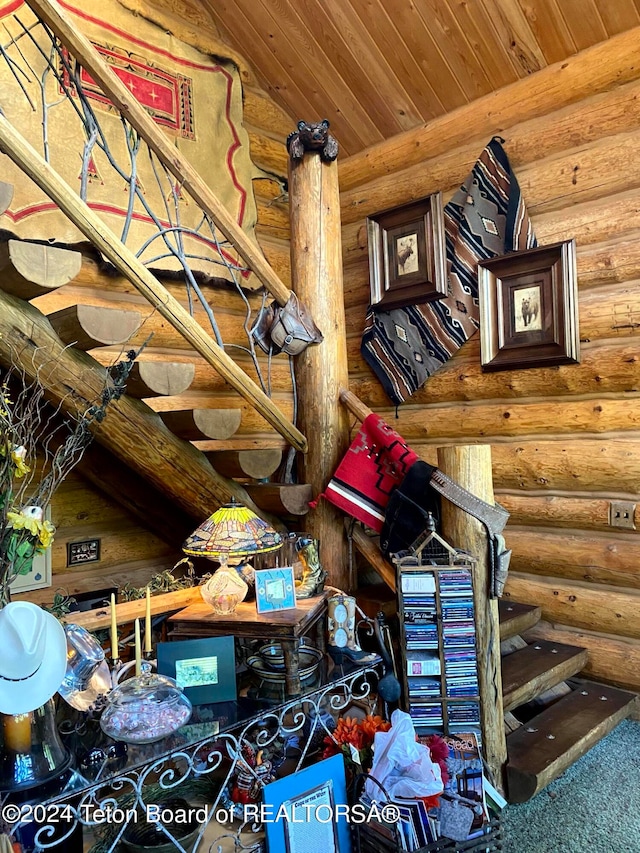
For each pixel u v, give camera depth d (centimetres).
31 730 130
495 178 309
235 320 350
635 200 270
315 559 209
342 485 240
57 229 269
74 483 296
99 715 152
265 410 239
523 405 308
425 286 335
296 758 194
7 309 185
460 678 196
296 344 251
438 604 196
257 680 179
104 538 307
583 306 284
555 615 296
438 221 328
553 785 218
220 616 178
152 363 202
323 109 369
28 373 195
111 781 132
